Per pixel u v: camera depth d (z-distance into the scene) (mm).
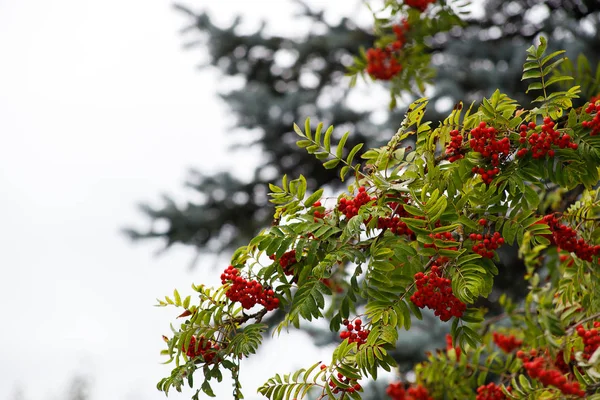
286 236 2395
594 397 2369
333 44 7078
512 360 2979
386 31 3223
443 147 2457
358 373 2418
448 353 3068
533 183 2381
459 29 6188
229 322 2473
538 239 2393
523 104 5324
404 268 2389
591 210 2557
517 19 5941
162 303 2455
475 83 5508
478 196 2389
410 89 3219
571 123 2389
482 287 2381
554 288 2762
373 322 2393
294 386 2445
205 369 2449
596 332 2420
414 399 2996
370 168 2469
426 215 2348
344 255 2385
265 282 2447
